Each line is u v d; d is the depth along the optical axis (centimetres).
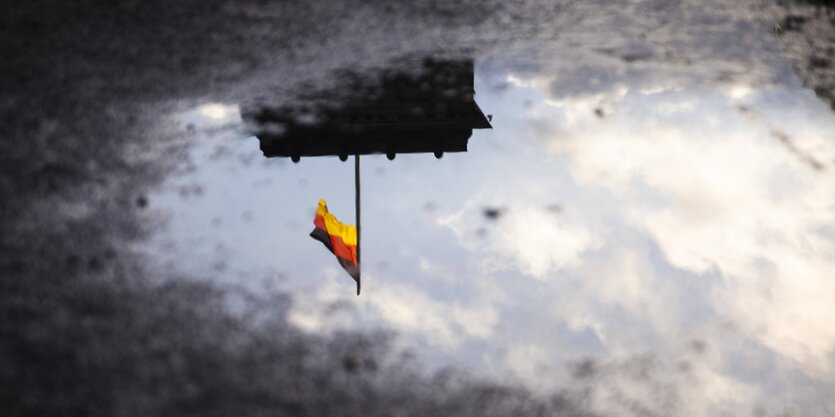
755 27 716
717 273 433
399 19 745
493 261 445
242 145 554
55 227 463
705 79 630
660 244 456
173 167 527
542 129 569
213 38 710
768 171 520
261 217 480
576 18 745
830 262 442
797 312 407
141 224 470
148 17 754
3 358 371
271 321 395
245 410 345
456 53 678
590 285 425
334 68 654
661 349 381
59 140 552
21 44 694
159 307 403
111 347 378
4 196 490
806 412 348
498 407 347
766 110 586
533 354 377
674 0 780
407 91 618
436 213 490
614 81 632
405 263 444
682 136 557
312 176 523
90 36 711
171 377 362
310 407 347
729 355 379
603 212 484
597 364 372
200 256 443
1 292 411
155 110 593
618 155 538
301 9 769
